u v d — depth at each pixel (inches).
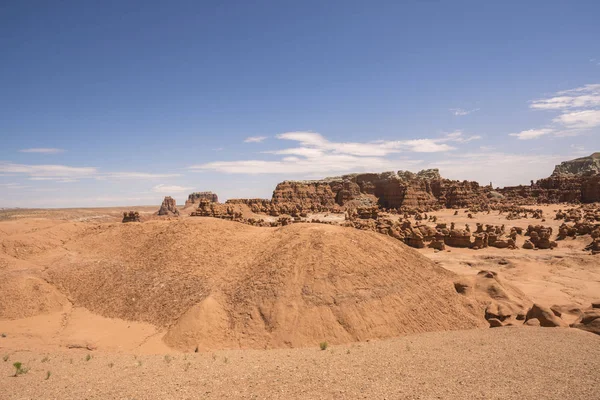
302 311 1336.1
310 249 1576.0
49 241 2393.0
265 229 2065.7
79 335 1398.9
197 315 1376.7
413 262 1736.0
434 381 664.4
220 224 2133.4
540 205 6855.3
